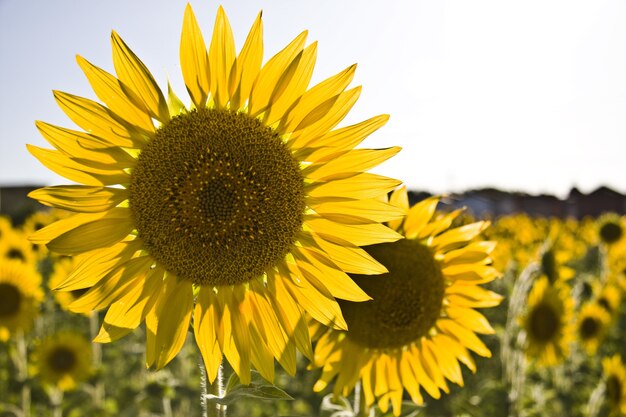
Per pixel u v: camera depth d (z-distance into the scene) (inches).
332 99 38.8
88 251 38.4
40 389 85.3
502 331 71.2
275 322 39.8
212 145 39.2
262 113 39.4
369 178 39.3
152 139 39.1
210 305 39.5
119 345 96.0
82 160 38.2
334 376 47.8
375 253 45.5
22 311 77.9
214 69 38.8
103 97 38.3
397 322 45.3
